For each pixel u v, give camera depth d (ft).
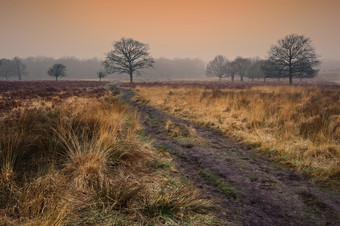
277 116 26.20
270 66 153.89
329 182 12.10
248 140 19.40
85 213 8.47
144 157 14.16
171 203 9.12
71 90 76.13
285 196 10.70
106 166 12.36
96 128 17.07
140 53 175.42
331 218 8.93
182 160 15.14
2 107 31.60
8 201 8.54
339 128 19.66
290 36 131.85
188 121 28.50
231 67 254.27
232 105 34.01
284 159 15.44
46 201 8.31
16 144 12.03
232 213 9.14
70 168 11.57
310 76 135.74
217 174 13.03
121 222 8.07
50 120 18.16
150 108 39.11
